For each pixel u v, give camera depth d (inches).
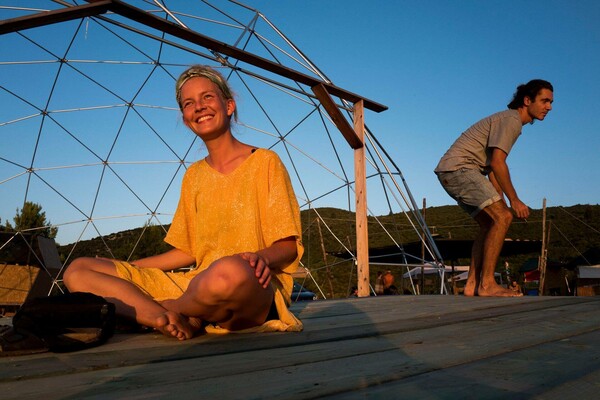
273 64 268.7
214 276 84.2
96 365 64.3
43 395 48.9
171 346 82.0
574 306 156.7
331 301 219.9
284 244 101.3
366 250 311.7
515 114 219.5
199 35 238.8
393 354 72.5
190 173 116.2
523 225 1925.4
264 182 105.5
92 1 218.4
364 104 329.1
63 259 869.2
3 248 505.0
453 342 84.6
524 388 49.5
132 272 101.5
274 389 50.1
